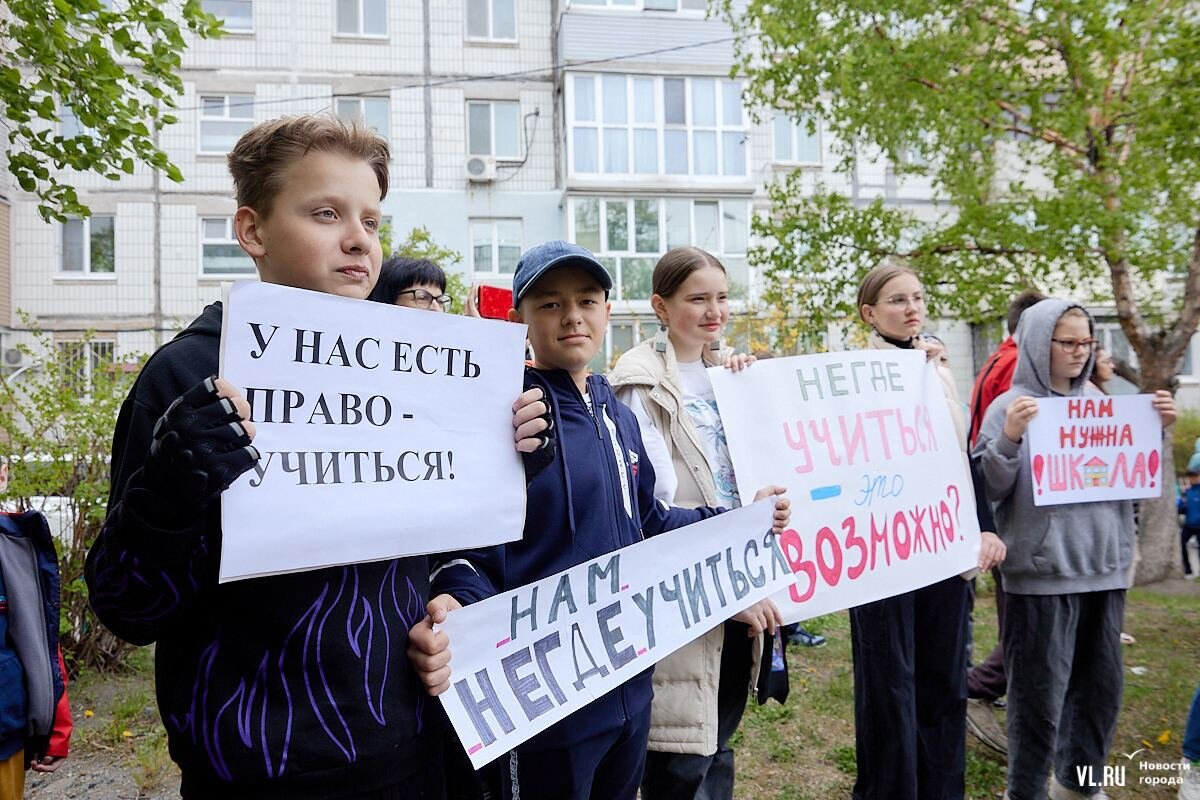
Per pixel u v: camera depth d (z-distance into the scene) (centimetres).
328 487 127
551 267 186
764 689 239
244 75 1612
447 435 146
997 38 699
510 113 1695
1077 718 294
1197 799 238
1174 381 699
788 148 1730
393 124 1652
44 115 378
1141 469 287
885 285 306
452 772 172
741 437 254
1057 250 657
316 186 129
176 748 120
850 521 263
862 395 276
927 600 279
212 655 119
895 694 263
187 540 110
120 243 1592
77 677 484
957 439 292
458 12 1673
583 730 178
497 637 165
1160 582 701
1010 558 282
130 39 374
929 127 687
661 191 1658
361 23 1652
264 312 123
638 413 239
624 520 196
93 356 570
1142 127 633
